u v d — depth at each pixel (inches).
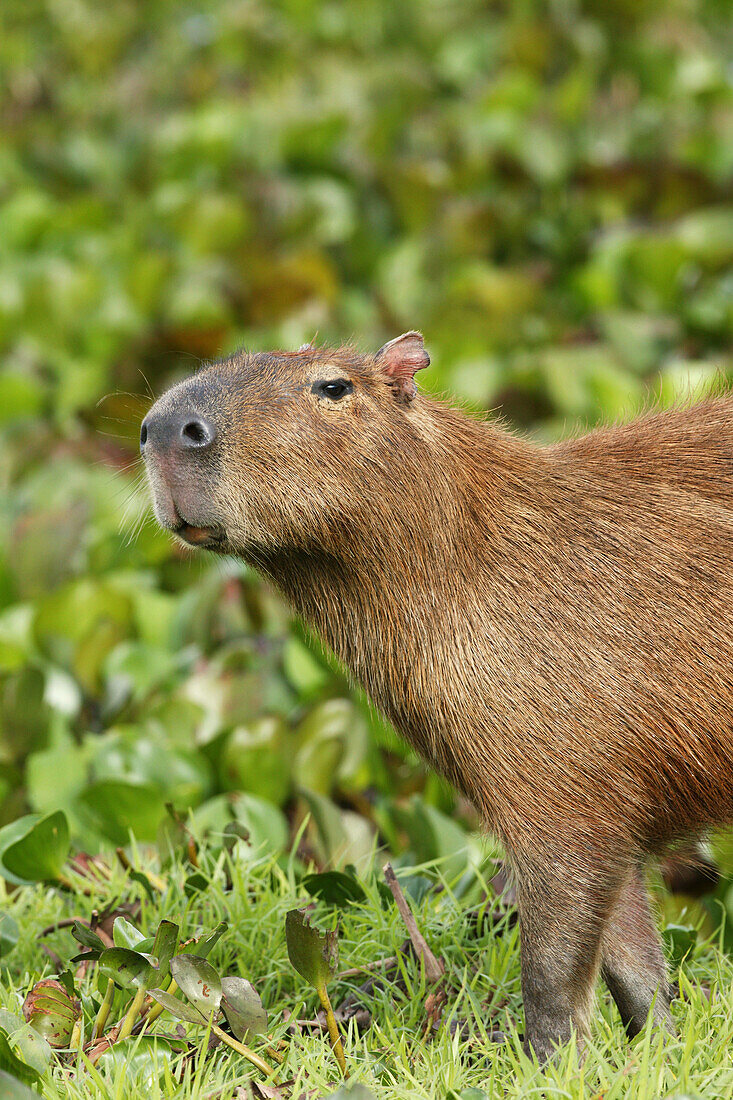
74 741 349.4
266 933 245.3
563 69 725.9
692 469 221.6
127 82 820.0
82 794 280.5
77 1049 208.2
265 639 384.2
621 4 732.0
